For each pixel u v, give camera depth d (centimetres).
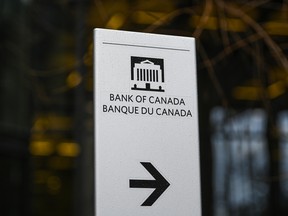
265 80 1143
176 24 1126
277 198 1371
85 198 1132
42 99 1254
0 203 1224
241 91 1377
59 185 1355
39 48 1267
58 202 1348
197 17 1038
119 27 1102
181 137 422
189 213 416
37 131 1302
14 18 1251
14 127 1261
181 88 429
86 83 1101
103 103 410
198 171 421
